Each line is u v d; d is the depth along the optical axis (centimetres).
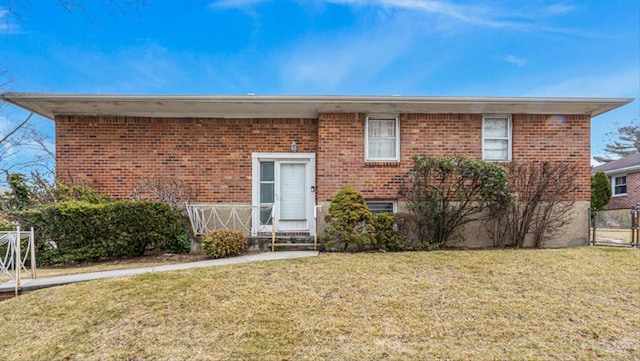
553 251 748
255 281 520
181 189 901
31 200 809
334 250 791
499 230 851
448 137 902
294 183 946
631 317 414
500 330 379
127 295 461
